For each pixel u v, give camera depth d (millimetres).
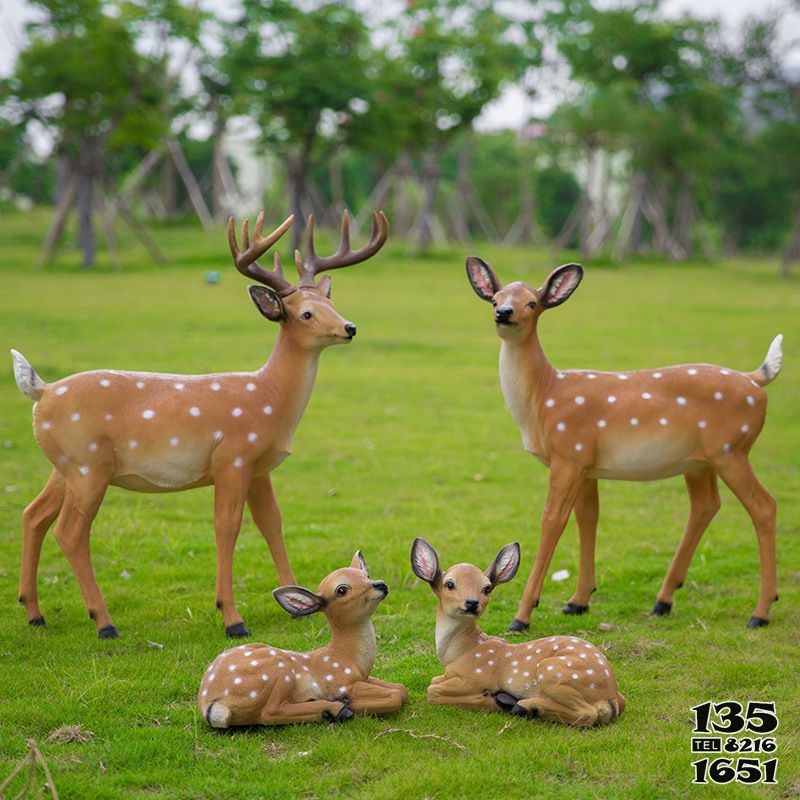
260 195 62625
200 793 4938
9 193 55438
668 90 52406
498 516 10453
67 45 35500
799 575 8641
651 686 6289
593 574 7707
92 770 5145
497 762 5230
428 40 46094
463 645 5910
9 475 11484
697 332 24141
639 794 4973
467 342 22641
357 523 10086
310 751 5301
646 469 7363
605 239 57406
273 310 7266
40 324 22375
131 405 6961
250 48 40906
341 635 5801
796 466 12805
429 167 48000
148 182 61875
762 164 55750
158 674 6340
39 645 6879
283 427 7320
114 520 9930
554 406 7332
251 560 8750
